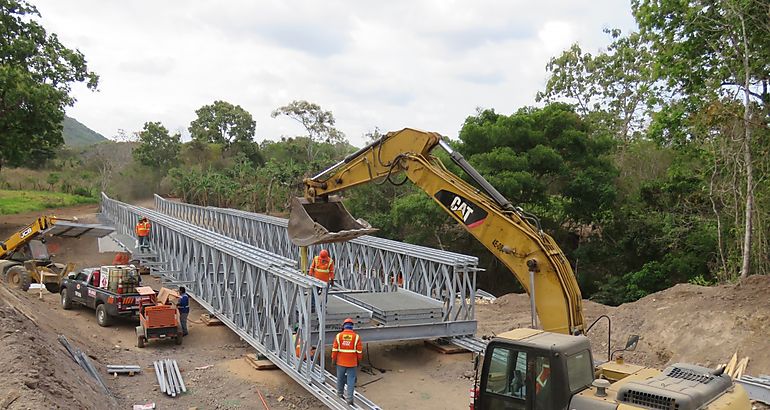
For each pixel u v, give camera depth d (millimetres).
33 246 20859
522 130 28438
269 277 12312
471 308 14117
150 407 10469
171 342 14938
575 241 32125
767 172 18641
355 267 18656
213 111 77000
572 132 28891
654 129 21922
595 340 14633
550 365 6527
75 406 8234
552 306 8672
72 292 17500
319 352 10781
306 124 67938
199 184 56688
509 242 9086
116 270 16031
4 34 34781
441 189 9914
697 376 6578
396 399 11234
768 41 17828
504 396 6926
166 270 20797
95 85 39250
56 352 10516
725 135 18969
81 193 62562
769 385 10047
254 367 12789
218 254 15625
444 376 12461
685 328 13094
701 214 27000
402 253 15805
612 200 28797
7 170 67062
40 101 32688
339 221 11555
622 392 6152
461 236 30812
